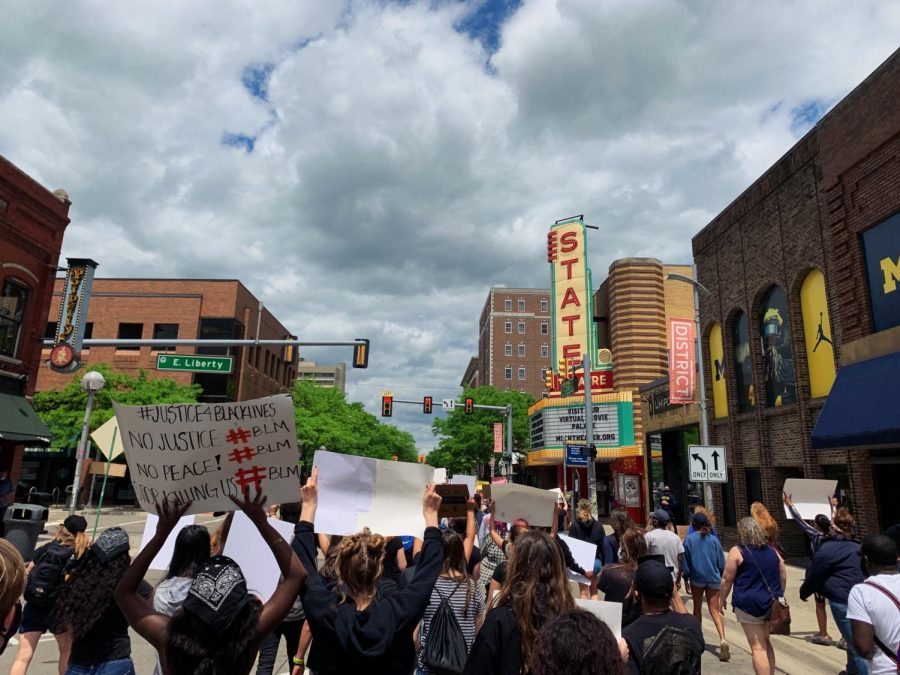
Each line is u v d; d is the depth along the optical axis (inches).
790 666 308.2
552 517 239.6
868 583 159.6
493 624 122.1
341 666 115.7
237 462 112.3
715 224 853.8
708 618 416.5
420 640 181.3
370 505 142.4
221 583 89.7
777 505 700.7
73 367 672.4
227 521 186.1
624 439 1338.6
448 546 181.3
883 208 528.7
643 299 1385.3
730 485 810.8
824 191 610.9
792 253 668.1
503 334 3476.9
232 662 87.8
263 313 1955.0
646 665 126.7
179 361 740.7
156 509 110.0
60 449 1368.1
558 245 1609.3
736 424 794.8
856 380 531.2
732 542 782.5
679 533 614.5
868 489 532.4
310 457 1770.4
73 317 685.3
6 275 757.9
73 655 163.3
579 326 1533.0
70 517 215.2
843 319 570.9
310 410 1862.7
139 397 1283.2
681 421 979.9
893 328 508.1
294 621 226.2
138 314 1674.5
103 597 162.7
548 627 92.5
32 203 790.5
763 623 247.8
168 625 89.8
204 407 110.6
